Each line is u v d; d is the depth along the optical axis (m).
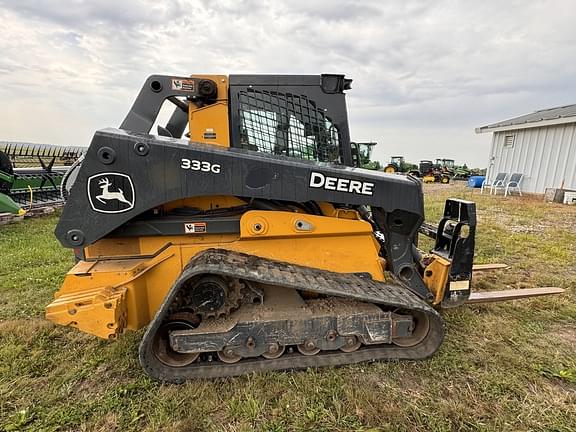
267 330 2.65
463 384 2.65
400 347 2.95
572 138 13.28
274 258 2.88
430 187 23.55
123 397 2.50
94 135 2.43
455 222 3.28
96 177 2.47
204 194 2.55
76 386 2.62
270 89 3.00
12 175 8.54
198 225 2.80
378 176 2.73
